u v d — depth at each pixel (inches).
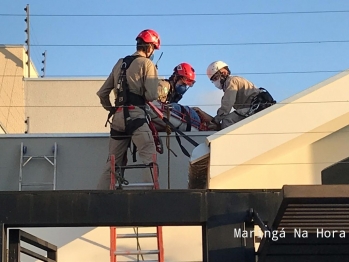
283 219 227.0
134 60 347.9
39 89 541.3
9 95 535.2
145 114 346.9
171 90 415.8
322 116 300.2
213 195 256.8
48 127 536.7
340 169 309.0
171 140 408.5
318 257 251.1
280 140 298.7
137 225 257.6
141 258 318.3
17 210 253.0
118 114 347.3
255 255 252.5
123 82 346.6
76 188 406.0
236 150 298.0
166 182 405.4
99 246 316.2
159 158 406.9
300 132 299.3
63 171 408.2
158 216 254.4
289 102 301.4
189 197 256.2
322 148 310.3
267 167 308.3
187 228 317.7
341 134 310.8
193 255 314.8
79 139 412.8
